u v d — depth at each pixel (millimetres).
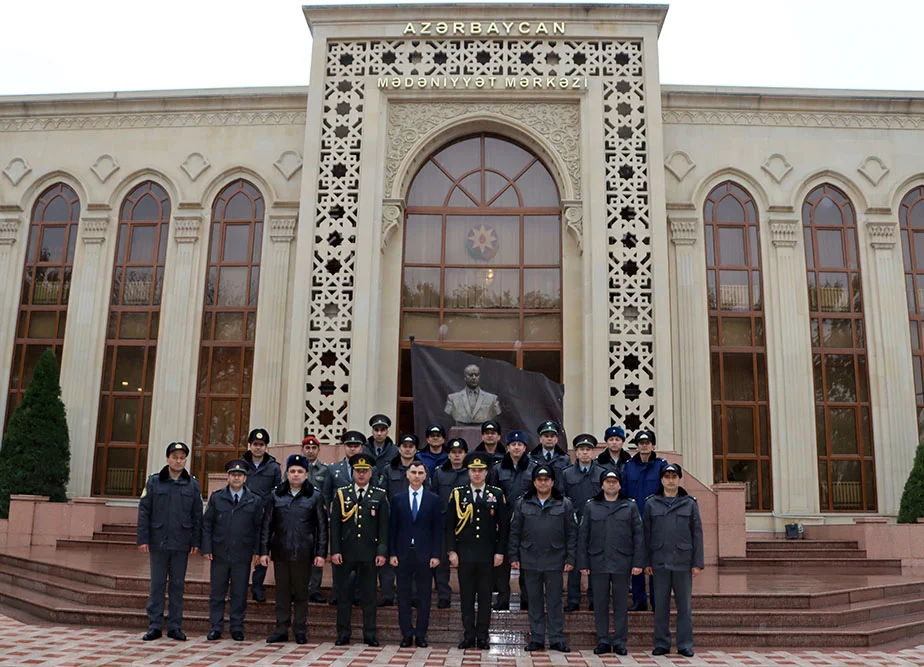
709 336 16969
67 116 18281
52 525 14781
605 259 15258
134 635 8414
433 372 13242
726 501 13797
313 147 15789
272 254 17234
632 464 9328
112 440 17031
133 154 18047
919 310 17297
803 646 8414
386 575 8945
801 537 15648
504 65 16188
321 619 8852
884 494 16422
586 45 16219
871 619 9406
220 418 16922
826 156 17625
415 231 16750
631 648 8266
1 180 18156
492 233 16750
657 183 15500
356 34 16297
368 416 14781
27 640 8023
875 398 16828
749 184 17562
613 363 14922
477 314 16484
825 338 17125
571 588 8906
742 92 17578
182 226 17547
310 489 8375
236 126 18016
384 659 7426
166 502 8359
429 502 8297
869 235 17344
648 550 8094
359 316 15055
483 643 8039
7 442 15891
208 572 10805
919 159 17656
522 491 8922
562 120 16266
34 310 17750
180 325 17109
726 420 16703
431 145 16531
